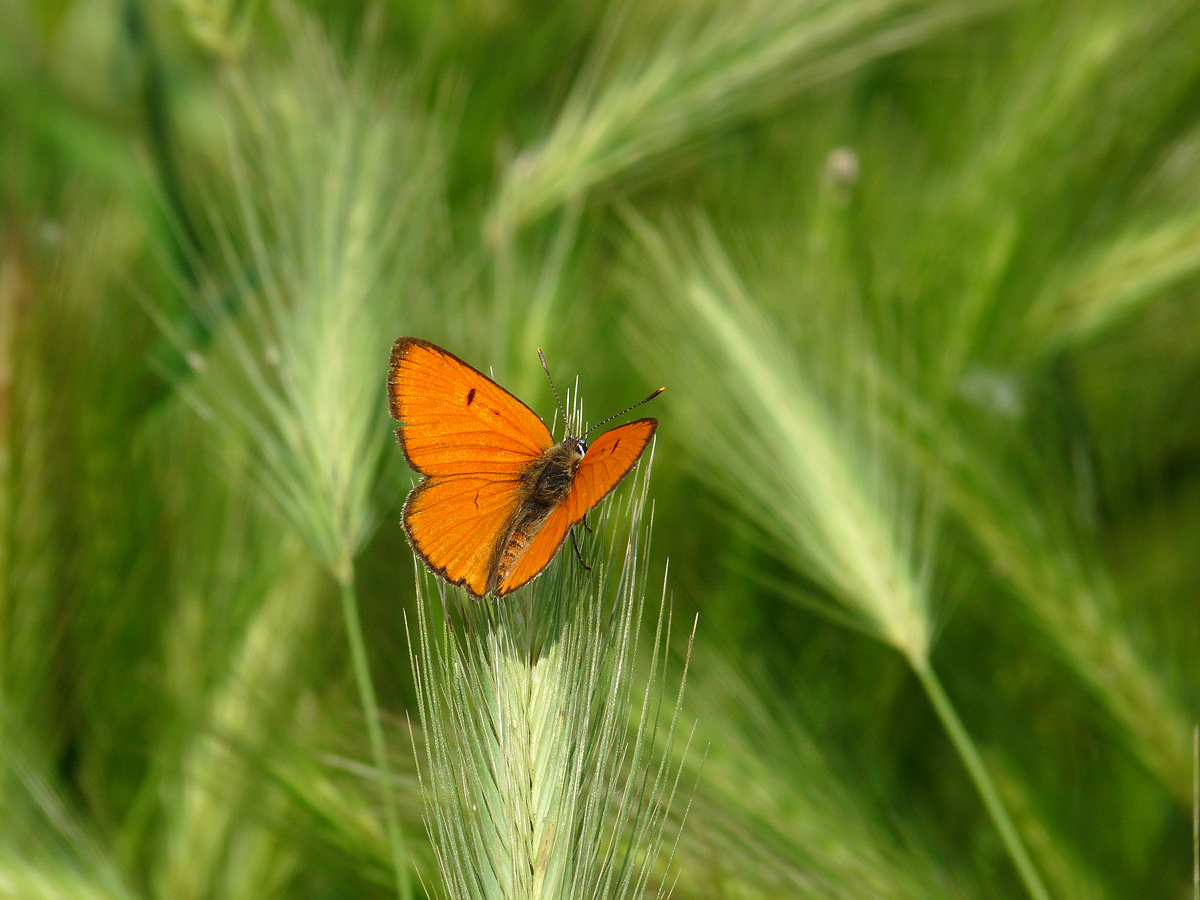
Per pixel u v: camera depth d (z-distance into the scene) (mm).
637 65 502
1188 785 465
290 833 447
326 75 467
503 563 410
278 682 462
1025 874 435
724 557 491
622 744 400
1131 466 510
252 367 441
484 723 400
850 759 467
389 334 450
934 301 506
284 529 470
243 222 466
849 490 453
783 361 464
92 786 461
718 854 433
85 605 464
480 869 397
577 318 496
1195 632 487
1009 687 494
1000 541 477
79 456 464
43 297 460
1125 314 512
